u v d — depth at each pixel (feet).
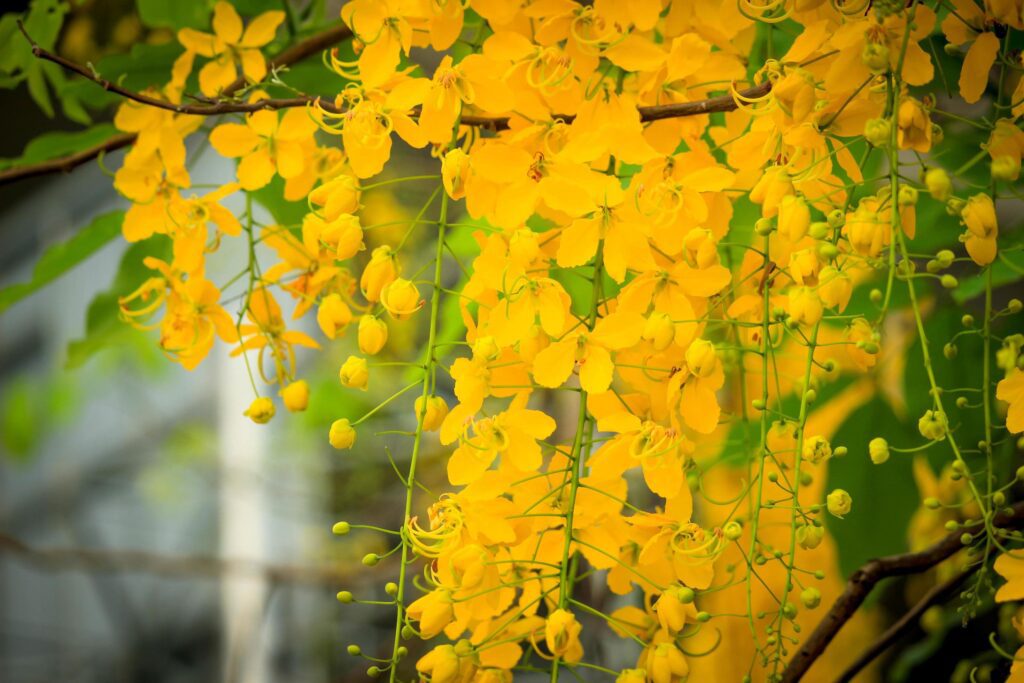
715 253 3.62
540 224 4.18
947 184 3.51
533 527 3.68
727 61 3.91
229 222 4.10
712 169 3.66
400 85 3.68
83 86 4.73
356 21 3.68
